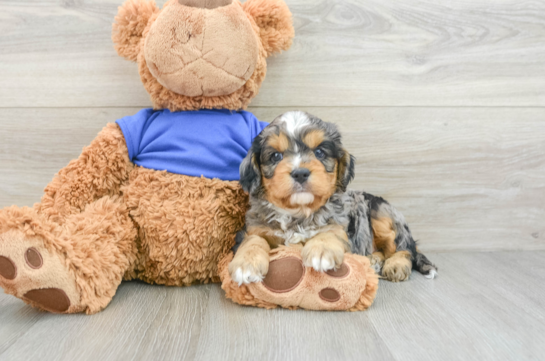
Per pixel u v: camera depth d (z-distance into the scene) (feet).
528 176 9.47
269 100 8.86
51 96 8.60
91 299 5.85
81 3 8.41
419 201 9.35
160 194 6.86
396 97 9.02
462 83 9.09
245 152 7.45
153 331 5.28
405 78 8.98
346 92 8.93
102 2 8.43
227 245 7.19
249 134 7.63
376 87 8.96
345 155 7.07
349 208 7.26
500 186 9.45
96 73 8.60
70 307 5.78
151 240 6.84
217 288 7.10
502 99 9.19
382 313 5.97
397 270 7.61
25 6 8.36
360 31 8.80
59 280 5.60
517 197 9.51
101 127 8.73
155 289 7.04
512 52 9.09
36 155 8.72
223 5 6.57
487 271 8.18
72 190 6.66
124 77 8.64
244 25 6.66
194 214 6.75
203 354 4.66
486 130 9.25
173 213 6.72
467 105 9.14
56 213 6.48
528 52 9.12
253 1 7.30
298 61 8.78
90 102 8.66
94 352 4.70
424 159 9.23
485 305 6.34
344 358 4.60
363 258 6.40
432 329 5.42
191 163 7.01
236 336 5.15
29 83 8.54
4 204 8.79
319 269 5.72
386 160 9.16
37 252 5.55
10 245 5.45
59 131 8.69
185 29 6.35
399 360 4.58
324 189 6.21
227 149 7.22
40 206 6.52
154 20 6.79
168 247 6.79
